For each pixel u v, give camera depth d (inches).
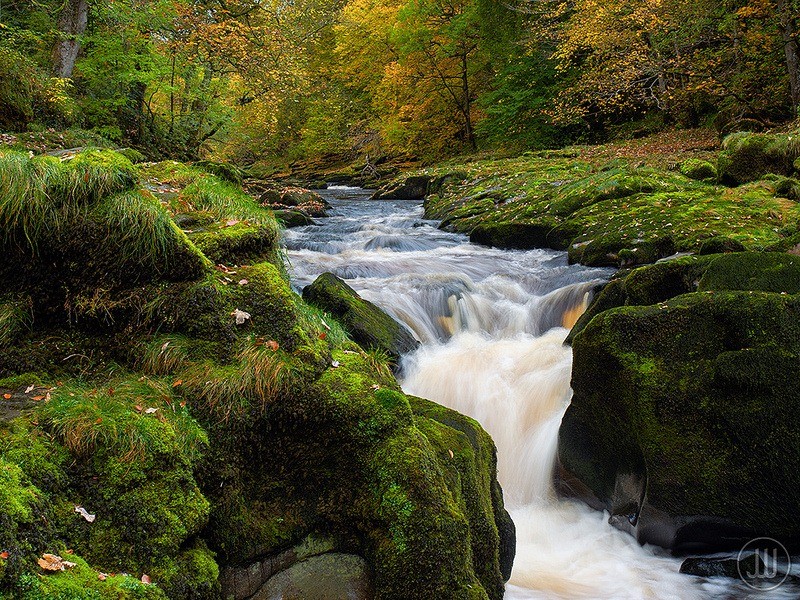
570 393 227.5
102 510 107.3
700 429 173.6
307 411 136.3
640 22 724.7
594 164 645.3
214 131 816.3
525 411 232.1
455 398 242.5
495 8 1053.2
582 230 397.7
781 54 733.9
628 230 365.4
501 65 1104.8
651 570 173.5
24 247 151.9
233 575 120.7
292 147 1617.9
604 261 351.6
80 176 153.4
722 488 169.8
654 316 187.9
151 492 111.8
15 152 161.3
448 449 144.3
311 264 366.3
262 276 161.3
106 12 573.0
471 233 457.1
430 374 249.0
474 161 971.3
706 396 174.1
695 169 527.8
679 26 732.7
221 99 810.8
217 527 122.9
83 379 140.9
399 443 132.3
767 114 736.3
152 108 798.5
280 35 653.3
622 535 188.5
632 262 334.6
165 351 143.3
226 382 136.0
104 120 612.7
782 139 455.8
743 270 208.2
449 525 124.4
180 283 153.2
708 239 312.8
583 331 198.7
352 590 122.4
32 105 489.1
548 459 217.3
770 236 321.7
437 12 1120.8
